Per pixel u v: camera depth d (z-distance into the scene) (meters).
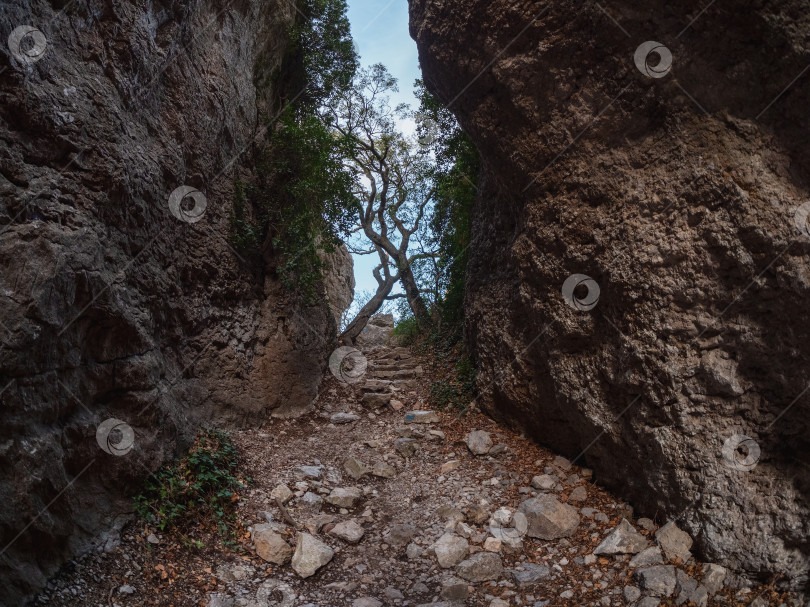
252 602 4.32
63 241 4.00
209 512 5.14
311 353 8.72
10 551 3.52
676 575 4.38
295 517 5.55
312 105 10.16
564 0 5.06
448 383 8.45
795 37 3.82
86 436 4.30
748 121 4.29
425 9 6.08
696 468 4.58
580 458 6.09
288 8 9.23
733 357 4.48
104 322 4.54
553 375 5.86
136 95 5.23
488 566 4.80
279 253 8.16
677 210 4.62
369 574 4.88
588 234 5.32
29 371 3.70
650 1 4.52
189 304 6.33
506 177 6.22
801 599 4.09
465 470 6.38
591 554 4.83
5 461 3.50
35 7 4.04
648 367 4.82
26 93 3.86
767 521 4.27
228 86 7.13
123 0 5.00
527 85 5.51
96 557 4.17
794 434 4.30
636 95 4.87
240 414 7.01
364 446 7.22
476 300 7.72
